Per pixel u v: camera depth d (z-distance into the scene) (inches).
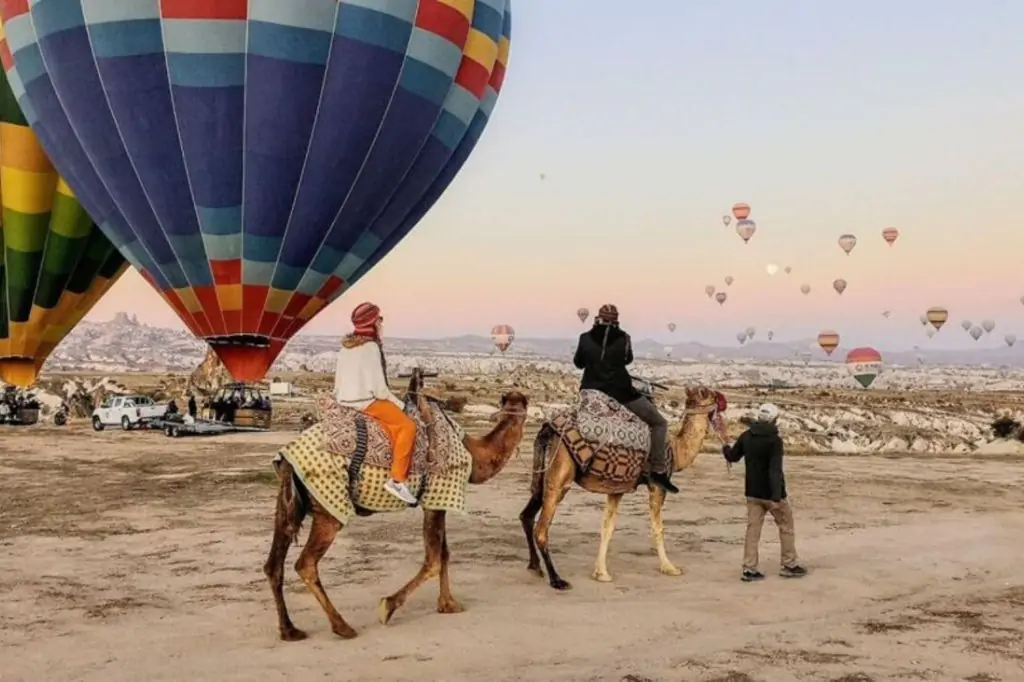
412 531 465.1
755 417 362.9
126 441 1100.5
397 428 279.4
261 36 637.3
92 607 315.6
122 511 549.6
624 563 387.9
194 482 697.0
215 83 642.8
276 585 273.6
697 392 373.1
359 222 714.2
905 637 278.4
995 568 383.6
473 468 312.8
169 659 256.2
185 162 662.5
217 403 1282.0
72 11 655.1
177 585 348.8
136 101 651.5
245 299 703.1
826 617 304.5
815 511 553.6
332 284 735.1
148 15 635.5
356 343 285.4
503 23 801.6
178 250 690.8
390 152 697.0
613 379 355.3
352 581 353.4
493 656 258.1
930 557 404.2
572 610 308.0
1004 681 237.1
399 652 261.4
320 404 280.2
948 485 696.4
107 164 683.4
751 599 325.7
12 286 906.1
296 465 268.2
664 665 249.1
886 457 997.8
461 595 330.6
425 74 689.0
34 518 525.0
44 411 1694.1
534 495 360.8
